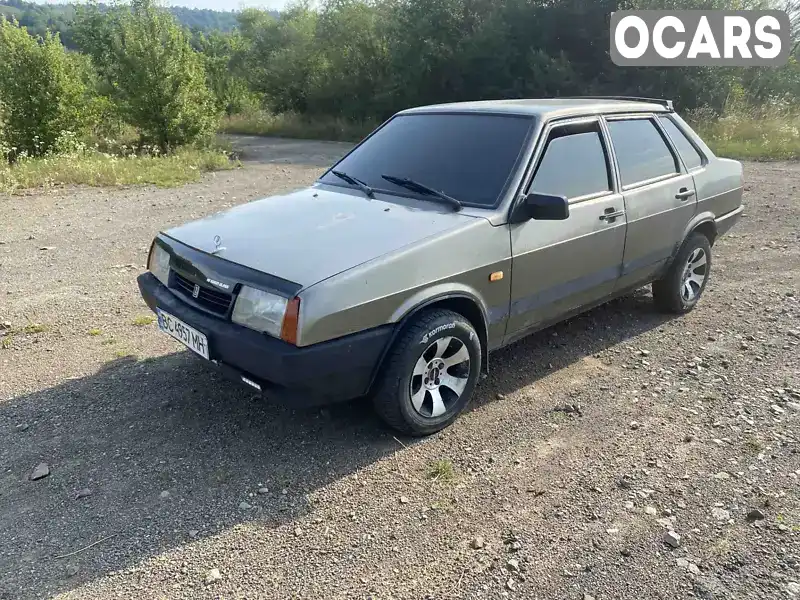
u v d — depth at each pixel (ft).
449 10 81.35
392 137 15.44
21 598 8.39
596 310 18.67
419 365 11.64
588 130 14.62
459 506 10.19
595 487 10.62
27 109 51.49
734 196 19.11
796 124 55.06
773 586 8.56
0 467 11.12
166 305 12.01
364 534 9.57
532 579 8.71
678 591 8.50
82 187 38.60
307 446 11.77
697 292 18.60
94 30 106.73
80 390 13.71
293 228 12.21
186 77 59.52
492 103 15.52
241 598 8.39
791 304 18.95
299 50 108.27
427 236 11.55
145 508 10.08
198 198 35.81
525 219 12.77
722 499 10.30
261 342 10.29
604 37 69.51
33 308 18.39
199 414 12.79
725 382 14.24
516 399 13.58
